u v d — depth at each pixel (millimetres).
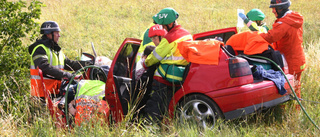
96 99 4285
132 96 4504
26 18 5094
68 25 11383
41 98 4656
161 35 4438
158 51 4211
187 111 4211
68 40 9375
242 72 3871
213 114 3979
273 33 4621
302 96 5109
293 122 4207
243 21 5234
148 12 14688
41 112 4262
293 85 4547
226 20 13117
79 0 16328
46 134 3844
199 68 4023
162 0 17125
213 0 18078
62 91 4730
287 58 4988
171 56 4293
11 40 5117
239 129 4152
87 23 11984
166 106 4355
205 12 14773
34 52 4566
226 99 3859
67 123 4039
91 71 5004
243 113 3869
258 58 4645
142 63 4422
